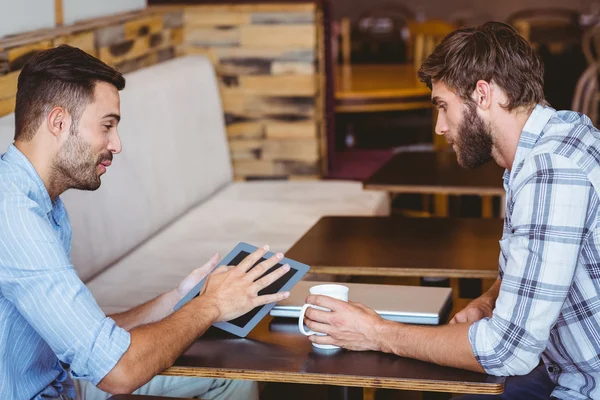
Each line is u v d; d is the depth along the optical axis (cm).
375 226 288
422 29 710
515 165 174
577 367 180
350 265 241
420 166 373
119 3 433
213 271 197
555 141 170
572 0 899
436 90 181
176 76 399
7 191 174
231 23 461
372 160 524
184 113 399
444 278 256
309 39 455
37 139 179
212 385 240
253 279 194
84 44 357
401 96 536
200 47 467
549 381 197
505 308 167
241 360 177
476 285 269
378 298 204
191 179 398
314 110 463
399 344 175
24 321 181
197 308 185
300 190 435
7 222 171
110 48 383
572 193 165
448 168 367
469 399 192
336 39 793
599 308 172
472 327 170
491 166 367
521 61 173
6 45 295
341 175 482
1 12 320
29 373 187
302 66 459
